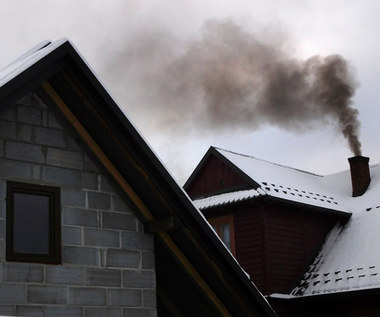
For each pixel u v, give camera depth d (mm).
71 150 9000
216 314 9852
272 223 21766
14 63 9633
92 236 8875
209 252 8961
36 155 8680
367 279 19891
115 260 8984
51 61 8305
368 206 23531
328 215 23484
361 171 24953
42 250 8430
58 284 8414
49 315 8234
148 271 9234
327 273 21156
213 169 23828
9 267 8086
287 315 21188
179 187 8836
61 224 8656
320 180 26719
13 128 8570
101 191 9133
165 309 10508
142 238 9312
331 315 20766
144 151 8641
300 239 22469
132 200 9305
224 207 22328
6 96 7984
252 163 24016
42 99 8914
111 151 9031
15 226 8281
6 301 7961
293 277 21781
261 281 21172
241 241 22078
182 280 9805
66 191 8820
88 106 8703
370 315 19828
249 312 9352
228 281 9148
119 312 8828
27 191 8492
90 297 8625
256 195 21344
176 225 8945
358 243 21734
